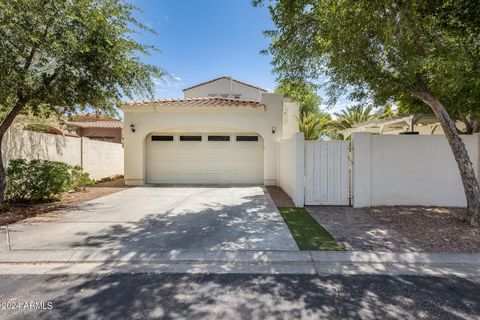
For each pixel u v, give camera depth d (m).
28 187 8.48
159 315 3.01
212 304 3.23
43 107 8.52
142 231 5.86
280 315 3.01
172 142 14.01
